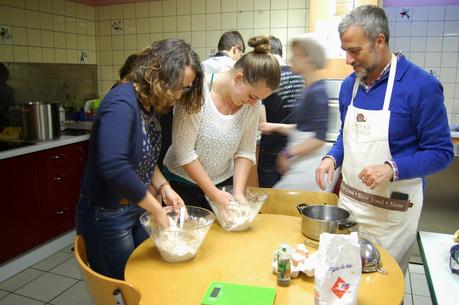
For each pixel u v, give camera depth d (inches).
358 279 40.1
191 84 55.9
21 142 118.3
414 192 62.7
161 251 52.1
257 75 57.1
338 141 73.6
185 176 71.2
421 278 107.7
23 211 112.0
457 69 139.6
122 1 162.4
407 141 61.5
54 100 151.2
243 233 61.2
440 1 136.6
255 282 47.3
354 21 58.1
